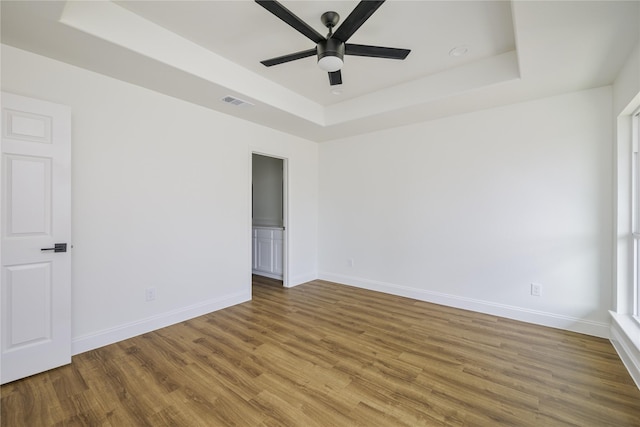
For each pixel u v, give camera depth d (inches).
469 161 132.6
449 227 138.7
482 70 105.0
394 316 125.7
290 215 172.6
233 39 93.8
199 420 63.7
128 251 104.2
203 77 98.7
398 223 155.6
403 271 154.3
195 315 124.6
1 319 75.5
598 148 105.2
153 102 110.0
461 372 82.2
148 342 100.7
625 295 97.8
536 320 117.0
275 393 73.0
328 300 147.9
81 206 93.2
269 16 82.4
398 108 126.6
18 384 76.0
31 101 79.4
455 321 119.9
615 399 70.2
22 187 78.4
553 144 113.3
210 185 129.7
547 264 114.8
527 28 71.3
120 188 101.8
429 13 79.8
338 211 181.3
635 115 94.1
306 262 184.2
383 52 81.7
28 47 80.4
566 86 104.0
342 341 101.7
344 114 144.9
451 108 126.2
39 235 81.1
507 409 67.2
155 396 71.6
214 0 75.7
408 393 73.0
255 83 116.3
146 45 84.4
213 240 131.4
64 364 85.0
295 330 111.0
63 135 84.7
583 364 86.0
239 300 142.9
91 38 76.0
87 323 94.7
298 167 176.7
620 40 75.9
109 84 98.5
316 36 76.8
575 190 109.4
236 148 140.2
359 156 171.0
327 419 64.1
